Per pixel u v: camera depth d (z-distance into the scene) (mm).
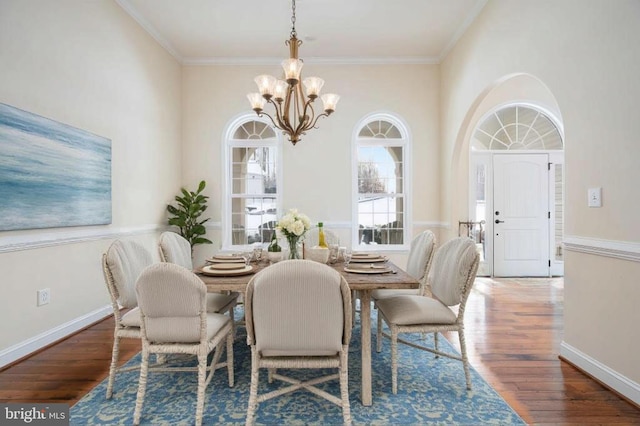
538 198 5266
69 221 2900
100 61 3318
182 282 1700
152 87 4266
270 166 5172
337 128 5027
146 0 3611
